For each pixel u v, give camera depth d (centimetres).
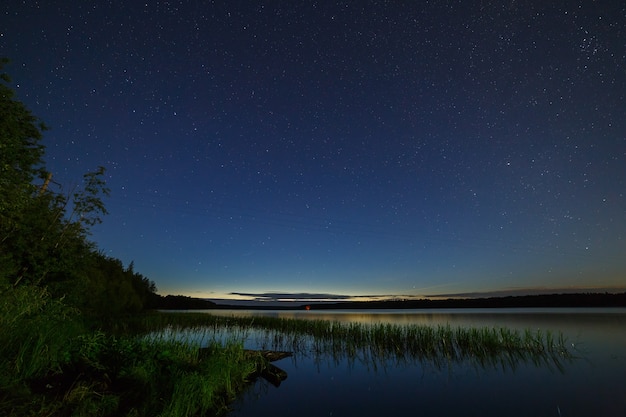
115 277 4775
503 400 1083
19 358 611
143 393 739
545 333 2762
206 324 3147
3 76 1547
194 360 1066
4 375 559
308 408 985
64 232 1984
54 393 617
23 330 696
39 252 1772
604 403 1053
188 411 773
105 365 774
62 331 793
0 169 1429
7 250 1672
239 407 974
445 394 1141
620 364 1564
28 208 1792
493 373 1419
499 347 1916
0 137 1516
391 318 6162
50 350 685
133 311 4959
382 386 1227
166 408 720
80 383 657
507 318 5675
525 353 1816
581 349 1939
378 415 948
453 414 967
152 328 2670
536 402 1063
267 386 1194
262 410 957
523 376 1368
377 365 1567
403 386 1229
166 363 880
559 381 1293
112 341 881
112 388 719
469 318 5928
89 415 596
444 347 1909
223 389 1023
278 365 1573
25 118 1750
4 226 1622
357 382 1277
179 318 3566
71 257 2003
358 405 1023
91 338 830
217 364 1023
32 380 623
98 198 2086
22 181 1537
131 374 763
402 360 1669
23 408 524
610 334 2692
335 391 1155
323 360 1678
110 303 3866
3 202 1419
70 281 1922
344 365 1570
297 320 3347
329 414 944
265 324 3042
